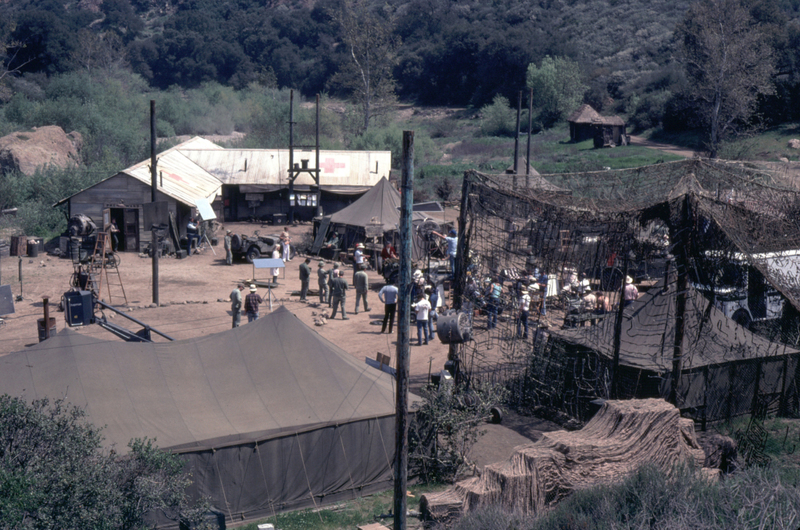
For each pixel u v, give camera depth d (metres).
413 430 14.06
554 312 23.27
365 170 46.44
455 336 16.19
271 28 154.00
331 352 15.11
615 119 76.50
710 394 15.57
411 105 126.19
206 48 146.75
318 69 140.25
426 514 10.94
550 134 88.50
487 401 14.80
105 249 29.73
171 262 34.22
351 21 87.94
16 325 22.78
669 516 8.38
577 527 8.72
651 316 16.73
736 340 16.38
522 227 18.88
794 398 16.64
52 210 41.16
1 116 72.06
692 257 14.83
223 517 10.57
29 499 7.59
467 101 122.25
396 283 27.95
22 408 9.09
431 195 54.69
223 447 12.16
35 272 30.81
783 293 14.72
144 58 148.00
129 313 24.56
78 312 20.47
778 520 7.96
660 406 12.16
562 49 111.94
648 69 102.25
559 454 11.12
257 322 15.31
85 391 12.44
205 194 39.75
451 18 143.38
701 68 64.81
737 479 9.66
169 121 91.19
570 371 16.92
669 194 15.49
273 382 14.12
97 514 8.00
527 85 97.00
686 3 122.44
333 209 46.38
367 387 14.52
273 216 44.94
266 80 135.75
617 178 18.83
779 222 16.45
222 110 96.50
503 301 20.08
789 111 69.12
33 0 181.88
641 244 15.70
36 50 122.25
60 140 57.41
